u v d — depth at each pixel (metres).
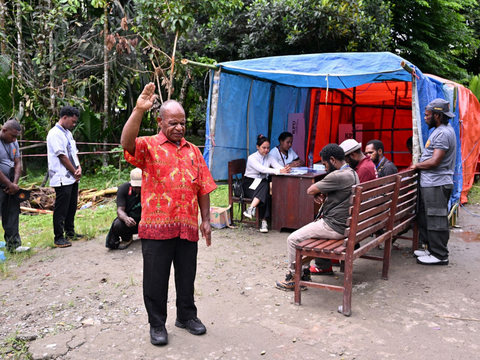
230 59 11.93
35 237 6.14
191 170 3.13
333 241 3.92
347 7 9.73
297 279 3.83
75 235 6.01
